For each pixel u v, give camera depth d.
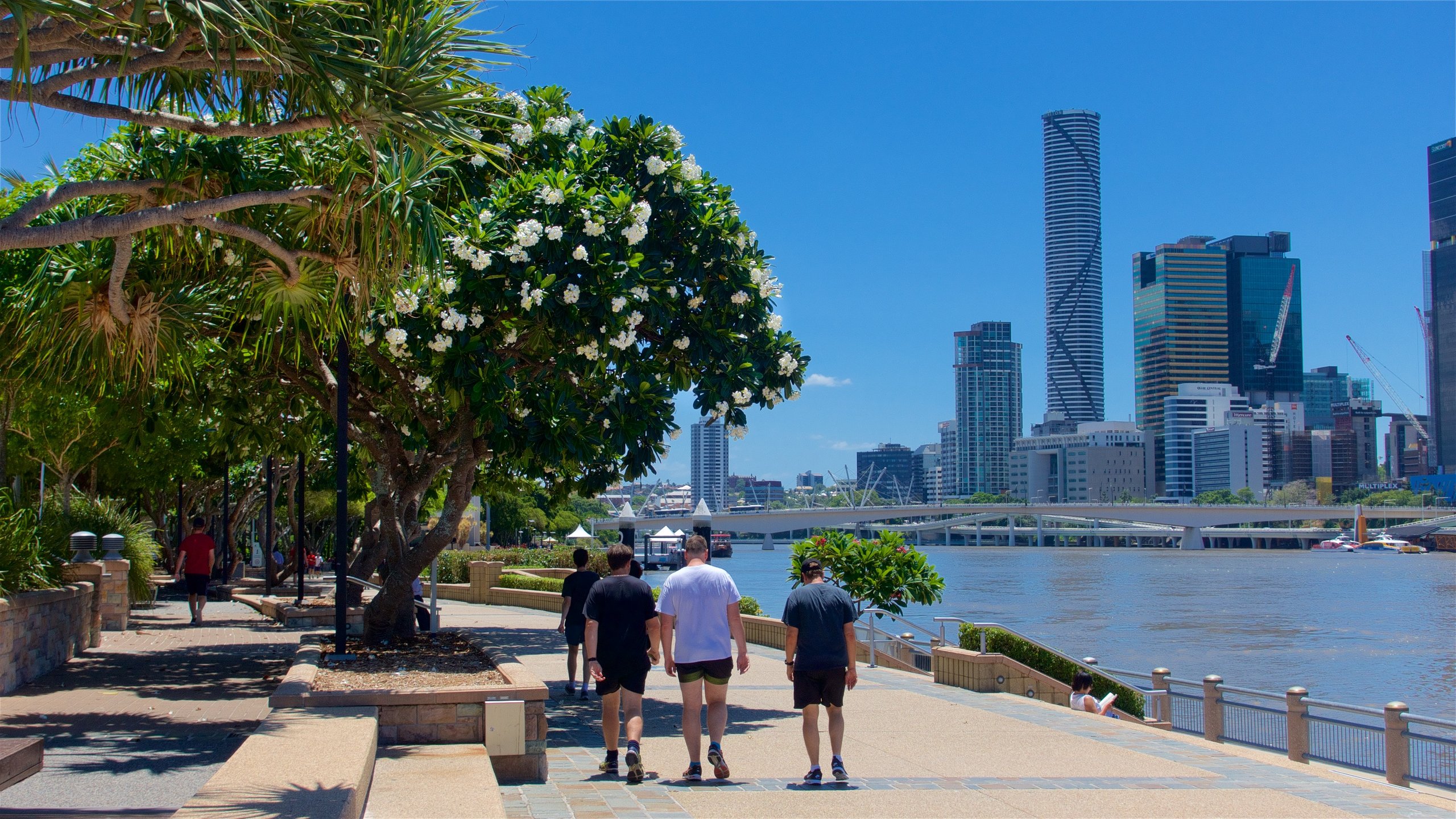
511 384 12.75
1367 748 12.43
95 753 8.52
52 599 13.07
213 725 9.85
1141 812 7.75
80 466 22.92
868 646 19.84
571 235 11.91
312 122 7.96
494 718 8.42
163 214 8.02
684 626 8.71
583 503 138.00
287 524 60.22
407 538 18.78
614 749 8.81
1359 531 197.00
